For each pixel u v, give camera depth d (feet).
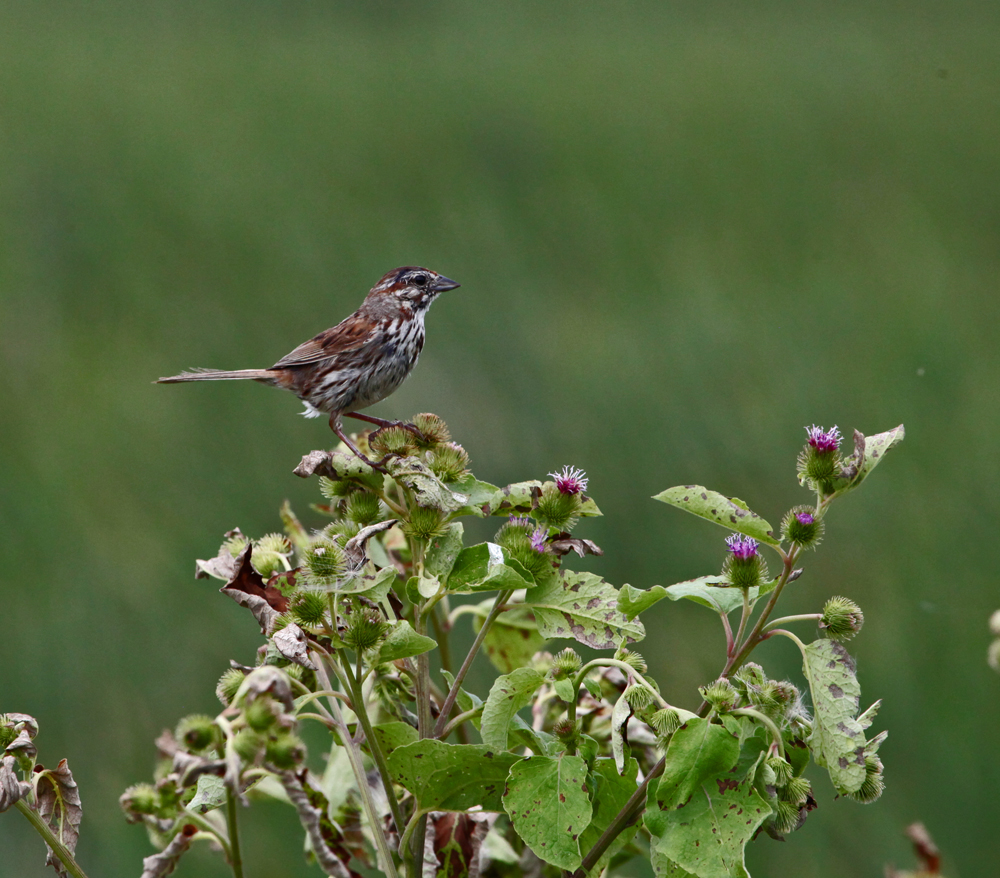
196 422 41.29
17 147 65.05
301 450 40.47
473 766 11.27
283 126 71.56
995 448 39.47
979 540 35.50
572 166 65.21
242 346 47.16
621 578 34.22
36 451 38.52
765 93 85.97
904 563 34.81
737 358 44.68
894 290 52.42
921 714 29.81
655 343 45.50
